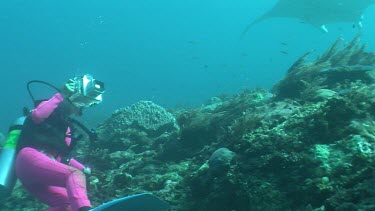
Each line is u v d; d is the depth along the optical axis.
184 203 3.79
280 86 6.30
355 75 5.87
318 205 2.83
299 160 3.23
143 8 137.50
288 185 3.12
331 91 5.07
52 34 129.50
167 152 5.80
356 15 16.19
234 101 6.92
